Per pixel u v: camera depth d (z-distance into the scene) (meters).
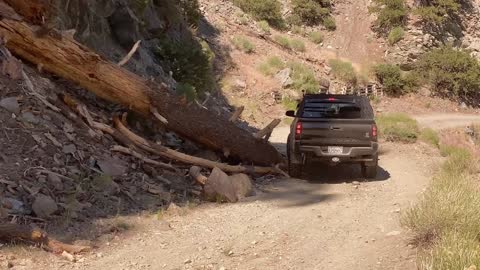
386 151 15.34
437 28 50.34
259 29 40.06
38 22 8.44
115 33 14.00
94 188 7.38
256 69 33.12
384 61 46.34
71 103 8.77
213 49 32.94
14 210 6.21
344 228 7.05
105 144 8.72
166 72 17.23
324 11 49.38
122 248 6.03
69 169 7.52
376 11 50.66
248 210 8.05
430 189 8.16
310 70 35.94
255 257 5.86
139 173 8.59
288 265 5.59
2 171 6.68
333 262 5.66
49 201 6.50
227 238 6.57
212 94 25.06
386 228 6.94
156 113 9.52
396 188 9.82
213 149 10.55
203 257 5.82
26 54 8.55
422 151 15.69
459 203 6.48
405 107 40.22
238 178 9.24
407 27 48.66
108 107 10.02
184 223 7.20
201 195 8.68
